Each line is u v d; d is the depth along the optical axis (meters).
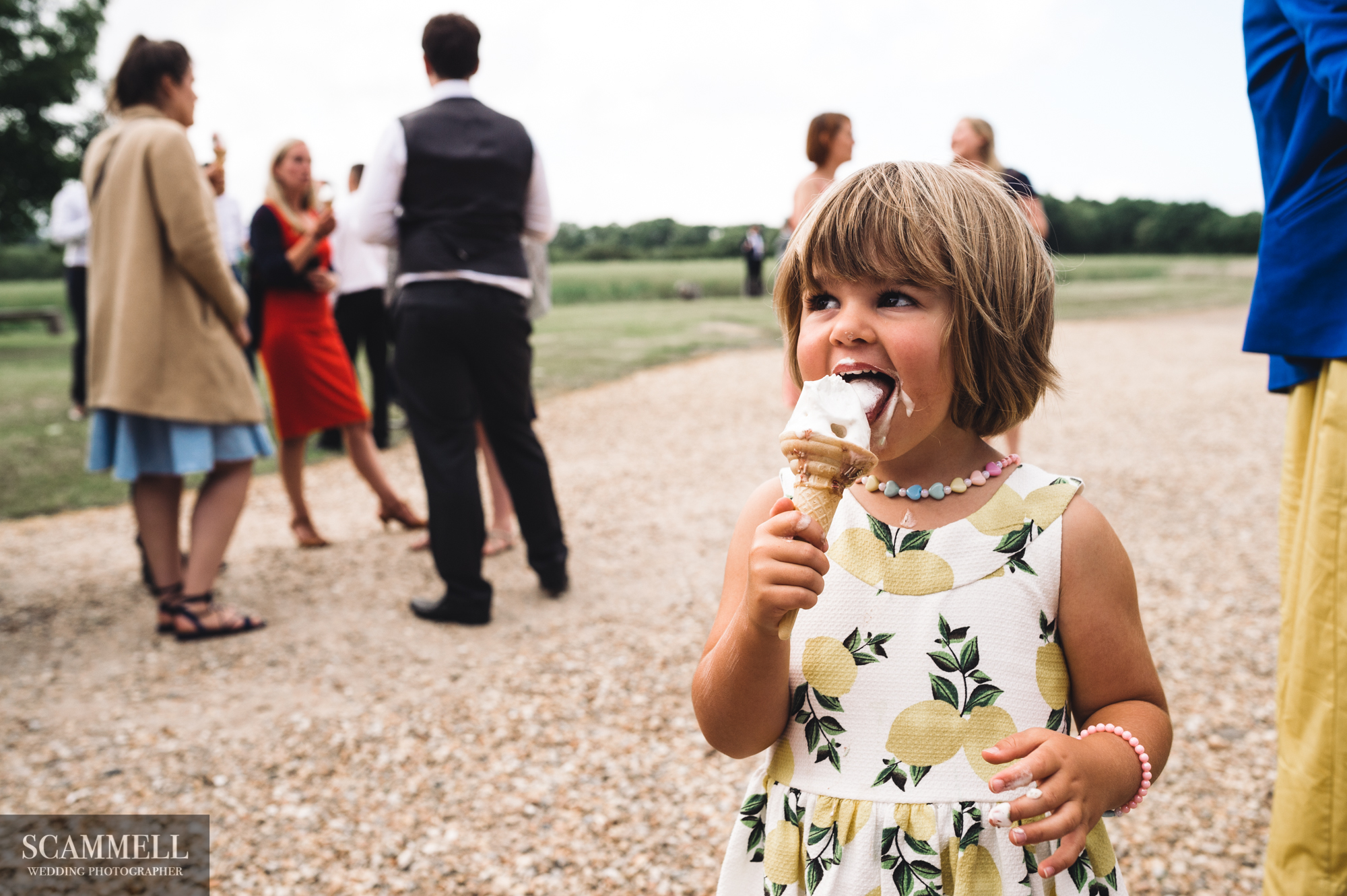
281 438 5.02
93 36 23.98
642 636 3.86
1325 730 1.46
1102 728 1.13
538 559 4.28
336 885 2.34
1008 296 1.16
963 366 1.14
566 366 11.86
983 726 1.14
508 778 2.81
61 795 2.78
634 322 18.05
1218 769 2.72
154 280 3.63
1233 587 4.18
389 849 2.48
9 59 22.83
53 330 19.72
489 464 4.98
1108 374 10.70
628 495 6.14
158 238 3.64
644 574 4.63
